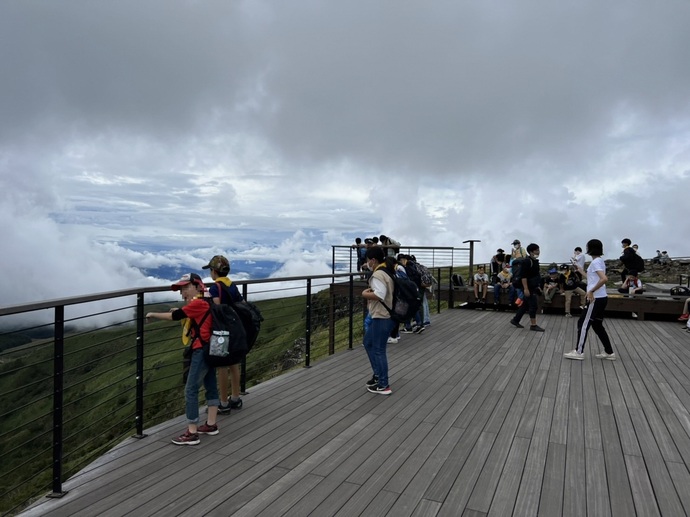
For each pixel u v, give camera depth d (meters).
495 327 10.69
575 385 6.01
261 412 4.89
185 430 4.36
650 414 4.91
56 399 3.24
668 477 3.48
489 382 6.13
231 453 3.84
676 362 7.34
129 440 4.11
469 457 3.80
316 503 3.05
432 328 10.55
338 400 5.32
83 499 3.08
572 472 3.55
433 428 4.45
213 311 3.99
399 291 5.47
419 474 3.48
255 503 3.05
